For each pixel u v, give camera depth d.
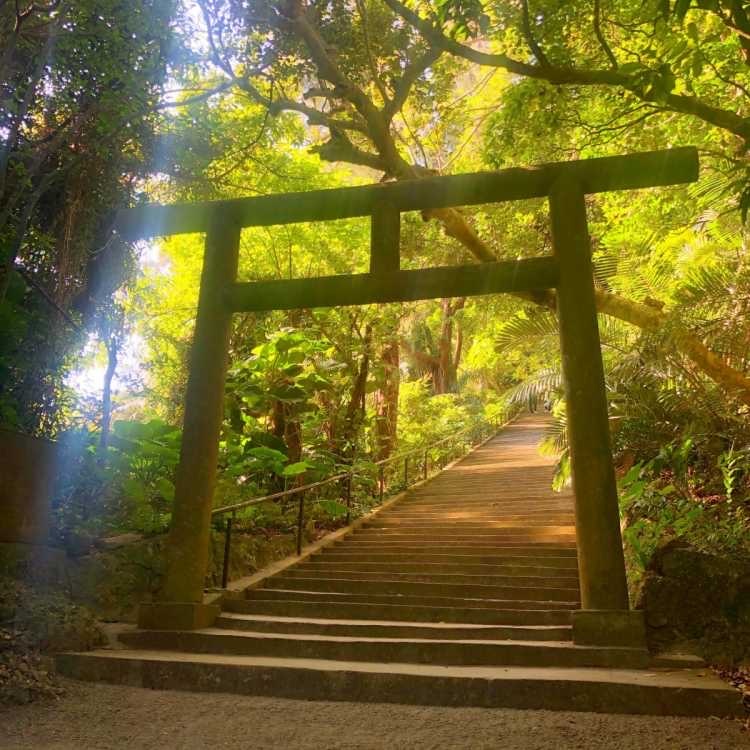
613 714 3.49
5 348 5.73
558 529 7.91
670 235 8.35
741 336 6.29
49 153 5.44
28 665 3.93
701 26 5.89
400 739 3.15
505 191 5.41
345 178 13.34
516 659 4.28
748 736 3.13
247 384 9.52
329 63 6.37
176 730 3.28
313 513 9.09
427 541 8.12
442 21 4.66
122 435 6.67
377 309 12.06
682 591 4.64
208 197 7.75
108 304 6.91
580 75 4.51
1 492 4.96
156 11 5.30
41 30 5.01
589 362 4.91
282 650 4.51
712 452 6.52
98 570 5.59
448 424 17.86
